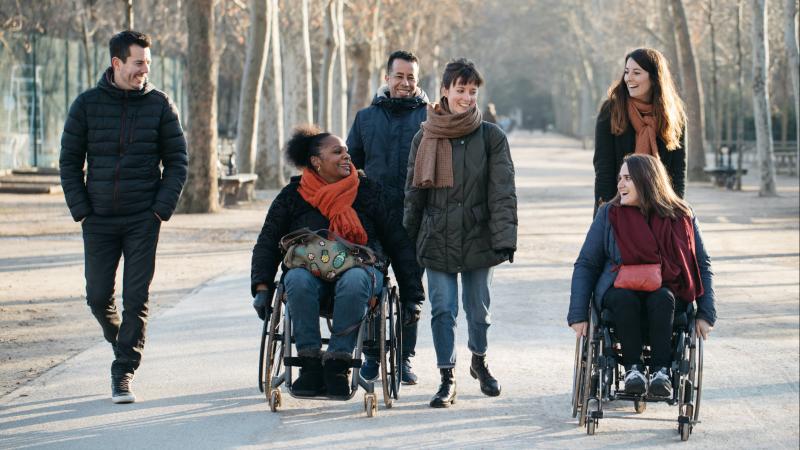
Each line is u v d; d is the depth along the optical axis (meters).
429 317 20.67
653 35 86.19
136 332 14.11
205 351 17.22
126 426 12.83
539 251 32.91
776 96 111.44
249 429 12.77
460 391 15.01
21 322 19.50
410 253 13.68
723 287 27.12
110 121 13.97
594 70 156.00
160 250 31.00
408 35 104.75
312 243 13.12
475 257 14.05
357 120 15.35
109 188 13.92
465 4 140.50
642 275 12.67
